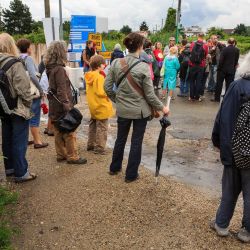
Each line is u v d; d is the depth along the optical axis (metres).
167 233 4.04
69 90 5.59
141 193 4.90
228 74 11.62
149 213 4.43
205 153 6.91
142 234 4.02
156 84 13.02
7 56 4.73
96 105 6.08
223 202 3.88
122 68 4.82
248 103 3.48
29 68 5.86
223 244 3.86
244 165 3.55
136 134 5.02
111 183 5.16
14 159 5.09
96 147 6.35
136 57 4.84
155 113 5.07
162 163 6.29
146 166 6.08
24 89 4.74
